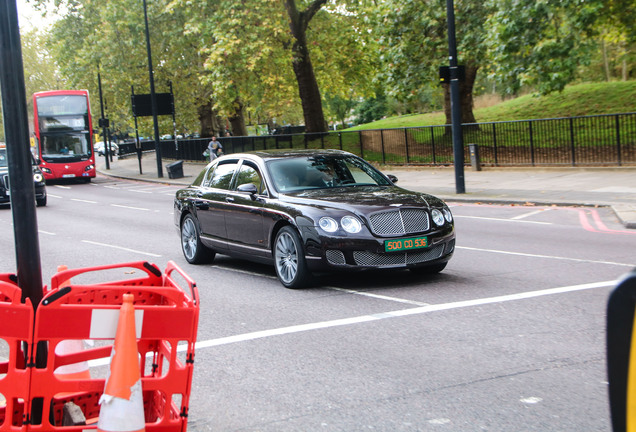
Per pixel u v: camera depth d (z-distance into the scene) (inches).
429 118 1756.9
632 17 923.4
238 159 419.5
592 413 173.8
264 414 185.9
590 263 378.9
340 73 1540.4
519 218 588.1
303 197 358.3
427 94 2388.0
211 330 277.9
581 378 199.8
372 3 1254.9
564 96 1380.4
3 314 143.9
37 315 143.2
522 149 992.9
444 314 282.8
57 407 168.7
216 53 1117.7
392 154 1219.9
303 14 1350.9
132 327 143.7
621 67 1603.1
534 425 168.4
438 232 343.6
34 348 144.6
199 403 197.2
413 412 181.2
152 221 724.0
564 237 476.4
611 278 336.5
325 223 333.1
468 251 444.8
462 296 314.7
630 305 71.6
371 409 185.0
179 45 1555.1
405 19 1091.9
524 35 859.4
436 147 1145.4
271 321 287.3
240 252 398.3
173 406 165.2
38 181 964.6
